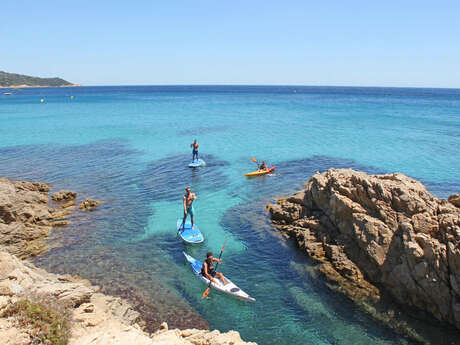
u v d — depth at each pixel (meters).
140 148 38.09
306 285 13.40
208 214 20.03
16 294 8.16
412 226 12.95
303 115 71.94
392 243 13.30
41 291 8.84
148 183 25.69
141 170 29.16
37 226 17.48
